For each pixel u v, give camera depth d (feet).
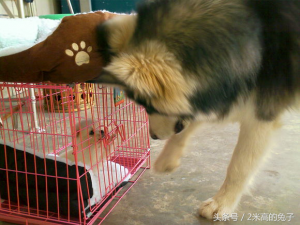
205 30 3.00
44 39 3.55
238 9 3.13
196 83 3.00
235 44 3.06
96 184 4.48
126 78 2.70
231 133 8.18
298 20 3.29
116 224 4.27
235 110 3.75
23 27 5.11
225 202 4.23
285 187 5.16
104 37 3.48
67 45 3.34
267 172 5.73
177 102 2.88
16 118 6.29
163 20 3.05
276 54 3.36
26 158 4.71
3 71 3.51
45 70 3.42
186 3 3.12
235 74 3.19
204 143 7.46
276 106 3.69
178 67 2.88
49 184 4.29
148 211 4.59
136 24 3.28
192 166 6.12
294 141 7.33
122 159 6.40
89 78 3.58
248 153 4.01
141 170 6.09
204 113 3.35
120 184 5.22
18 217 4.37
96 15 3.68
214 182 5.40
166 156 4.97
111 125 5.90
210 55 2.99
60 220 4.19
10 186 4.54
